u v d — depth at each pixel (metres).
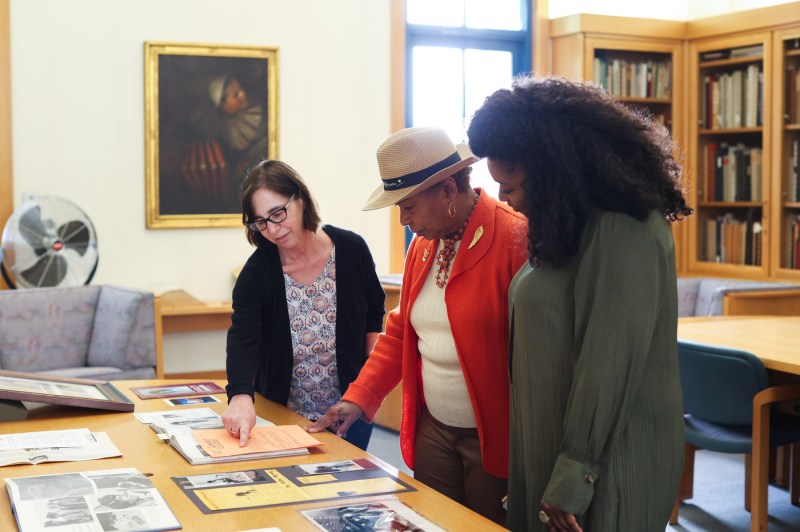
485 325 2.15
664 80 6.85
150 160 6.00
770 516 4.02
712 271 6.71
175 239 6.13
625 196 1.74
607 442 1.75
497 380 2.18
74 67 5.84
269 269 2.56
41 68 5.77
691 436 3.60
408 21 6.74
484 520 1.61
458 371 2.26
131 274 6.04
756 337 3.84
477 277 2.16
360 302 2.64
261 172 2.46
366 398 2.43
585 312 1.78
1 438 2.18
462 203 2.21
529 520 1.91
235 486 1.80
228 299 6.27
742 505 4.18
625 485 1.79
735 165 6.54
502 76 7.04
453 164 2.16
